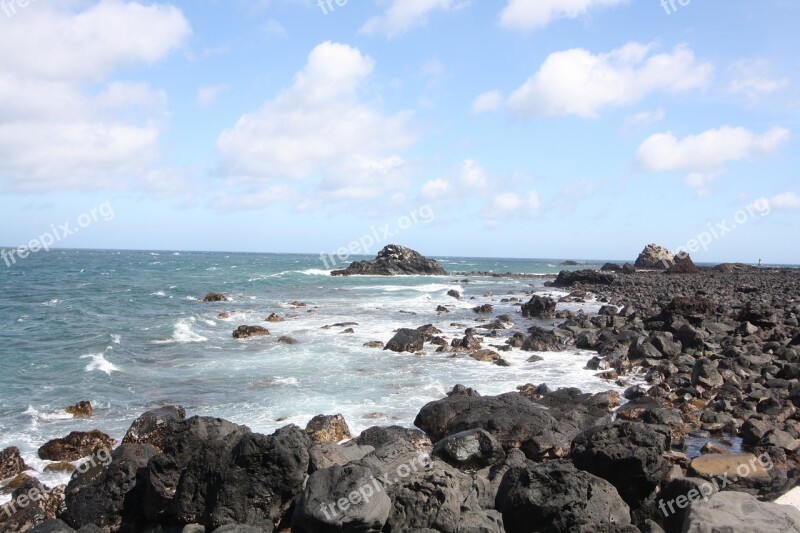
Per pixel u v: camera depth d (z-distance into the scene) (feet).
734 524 25.07
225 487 30.04
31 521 32.99
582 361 79.05
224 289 192.13
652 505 32.60
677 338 84.48
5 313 117.29
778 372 66.33
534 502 29.50
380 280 264.31
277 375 69.21
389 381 66.80
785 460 41.01
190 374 69.62
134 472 34.04
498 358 79.51
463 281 266.36
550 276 335.26
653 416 49.01
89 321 108.99
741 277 253.24
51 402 57.11
